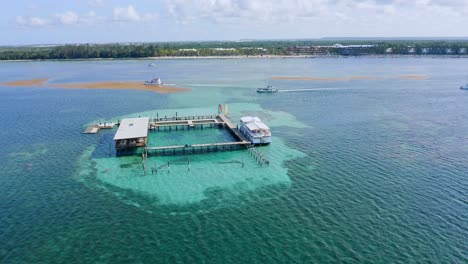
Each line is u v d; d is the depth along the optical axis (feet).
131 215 144.87
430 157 205.77
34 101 379.76
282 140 241.35
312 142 236.22
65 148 226.79
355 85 483.51
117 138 213.25
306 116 308.19
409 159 202.90
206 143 242.37
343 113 318.86
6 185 172.55
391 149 220.43
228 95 410.93
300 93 423.23
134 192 165.78
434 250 119.75
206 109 339.16
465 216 140.46
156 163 202.69
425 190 163.43
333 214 143.23
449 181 172.76
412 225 134.41
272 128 270.67
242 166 197.67
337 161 201.57
